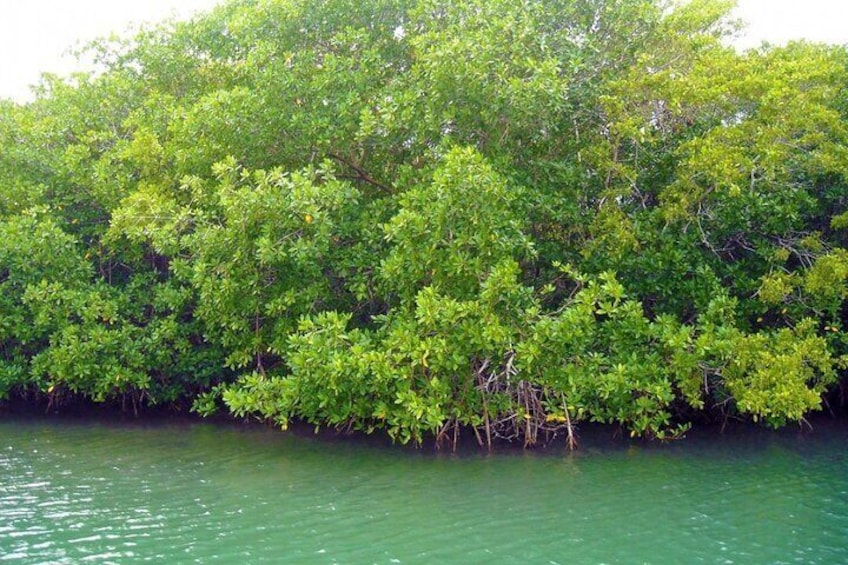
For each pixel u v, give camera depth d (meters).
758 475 12.67
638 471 12.88
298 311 15.41
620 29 16.22
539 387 14.43
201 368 17.30
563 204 15.38
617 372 13.42
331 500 11.37
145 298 17.67
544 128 15.77
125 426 16.62
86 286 17.25
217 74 19.02
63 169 18.31
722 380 14.58
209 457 13.86
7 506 11.10
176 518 10.60
